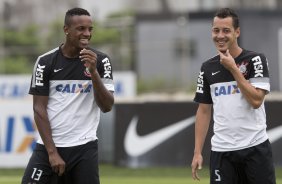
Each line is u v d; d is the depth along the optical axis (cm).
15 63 8562
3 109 4616
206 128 2042
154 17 8038
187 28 7900
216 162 1983
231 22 1912
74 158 1944
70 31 1908
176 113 4444
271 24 7562
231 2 9556
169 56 7988
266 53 7562
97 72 1880
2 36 8769
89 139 1945
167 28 8012
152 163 4475
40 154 1961
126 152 4512
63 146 1944
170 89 7881
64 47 1950
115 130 4541
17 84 7631
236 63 1947
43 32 9281
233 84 1947
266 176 1956
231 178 1973
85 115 1950
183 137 4428
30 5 10875
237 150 1950
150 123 4481
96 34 8262
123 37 8100
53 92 1953
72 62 1942
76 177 1952
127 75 7388
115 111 4538
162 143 4459
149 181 3819
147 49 7950
